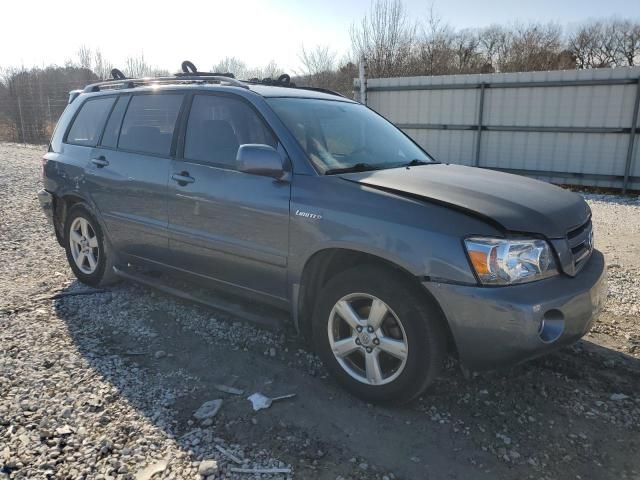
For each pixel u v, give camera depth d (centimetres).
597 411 315
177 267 427
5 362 355
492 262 272
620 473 262
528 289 274
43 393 320
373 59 2205
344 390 332
